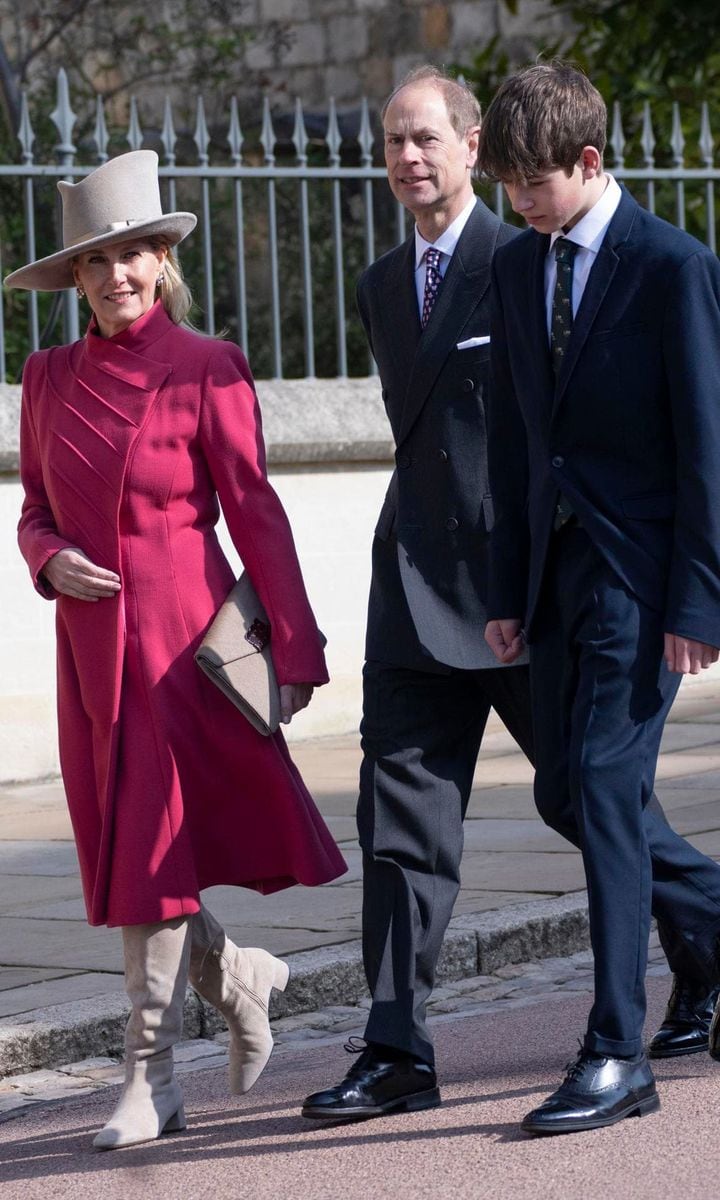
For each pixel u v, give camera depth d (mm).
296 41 32500
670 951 7816
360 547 16906
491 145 6992
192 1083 8219
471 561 7613
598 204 7105
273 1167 6898
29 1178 7035
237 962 7605
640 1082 7039
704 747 15023
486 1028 8742
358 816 7578
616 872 6941
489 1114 7312
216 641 7316
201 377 7469
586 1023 8680
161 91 30766
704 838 11523
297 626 7430
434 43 31219
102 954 9766
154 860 7199
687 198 19891
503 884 10750
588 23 25844
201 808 7402
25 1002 8922
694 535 6922
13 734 15195
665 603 7047
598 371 7039
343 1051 8602
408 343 7766
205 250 15953
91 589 7312
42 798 14664
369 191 16781
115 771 7293
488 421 7496
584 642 7090
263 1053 7664
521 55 30344
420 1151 6926
